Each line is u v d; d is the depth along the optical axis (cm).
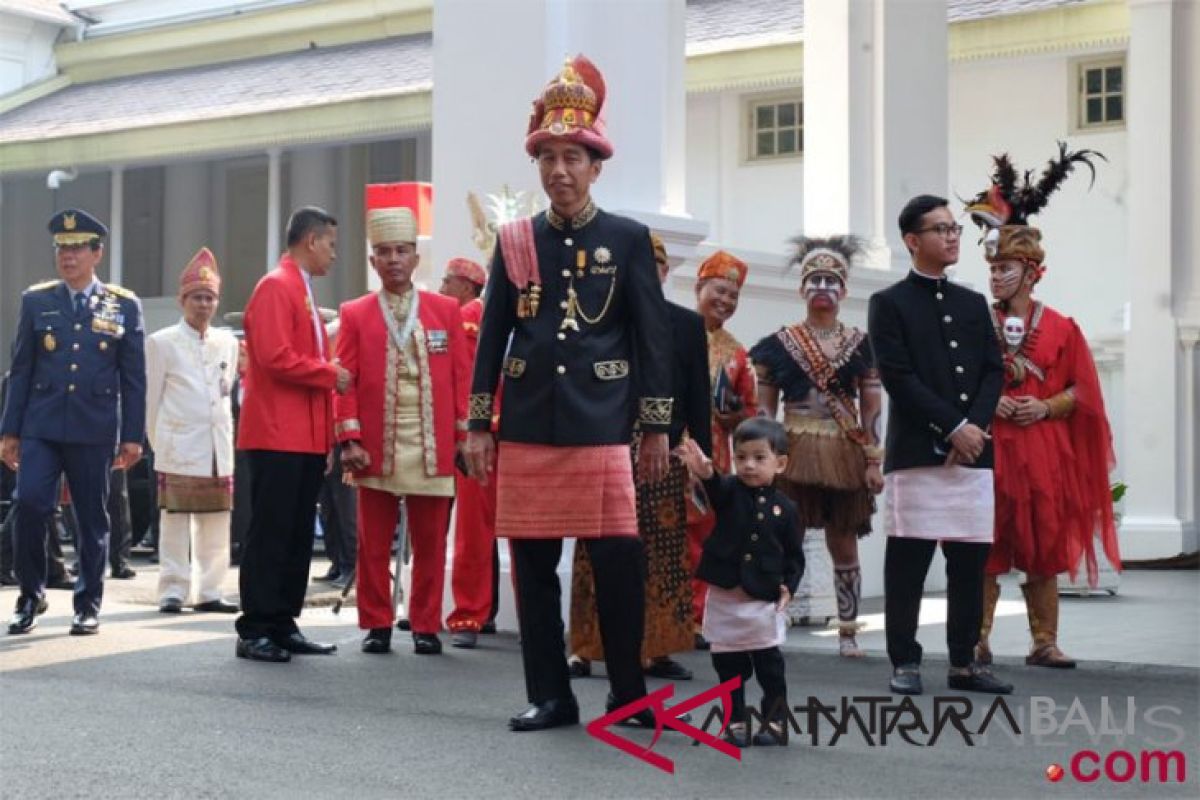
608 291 834
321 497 1728
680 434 1018
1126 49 2180
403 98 2650
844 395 1145
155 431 1418
